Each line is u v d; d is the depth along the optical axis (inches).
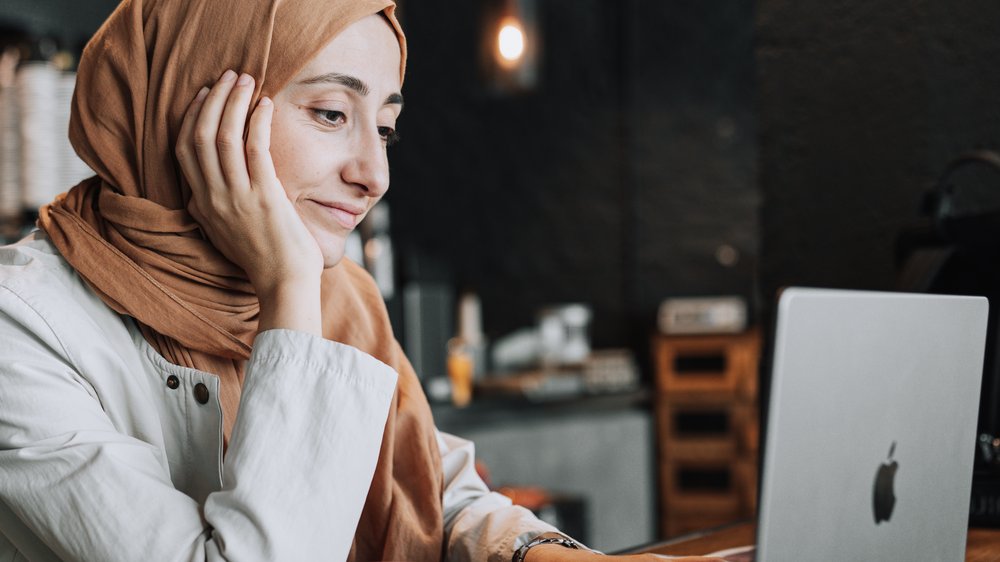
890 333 34.4
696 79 239.6
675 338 218.8
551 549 43.7
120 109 44.6
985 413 57.7
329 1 42.5
